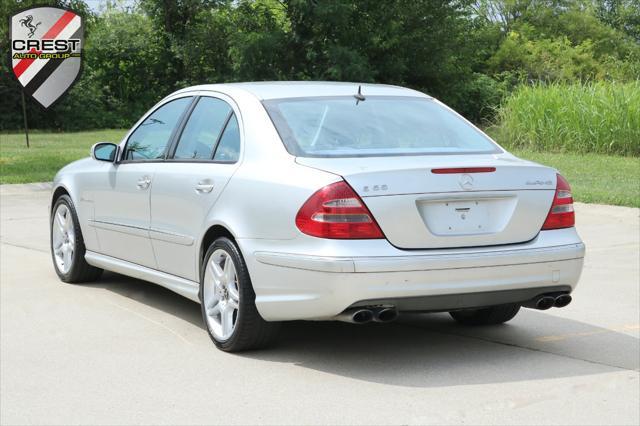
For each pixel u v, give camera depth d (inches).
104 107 1846.7
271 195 193.2
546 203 197.8
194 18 1851.6
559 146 909.2
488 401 169.9
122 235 257.0
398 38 1596.9
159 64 1879.9
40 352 207.8
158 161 242.2
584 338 221.3
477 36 1744.6
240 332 200.7
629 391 176.4
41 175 671.8
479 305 190.2
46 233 410.9
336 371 191.0
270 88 225.6
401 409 165.2
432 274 182.5
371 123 211.9
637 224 430.6
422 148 205.9
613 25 2682.1
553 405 167.5
